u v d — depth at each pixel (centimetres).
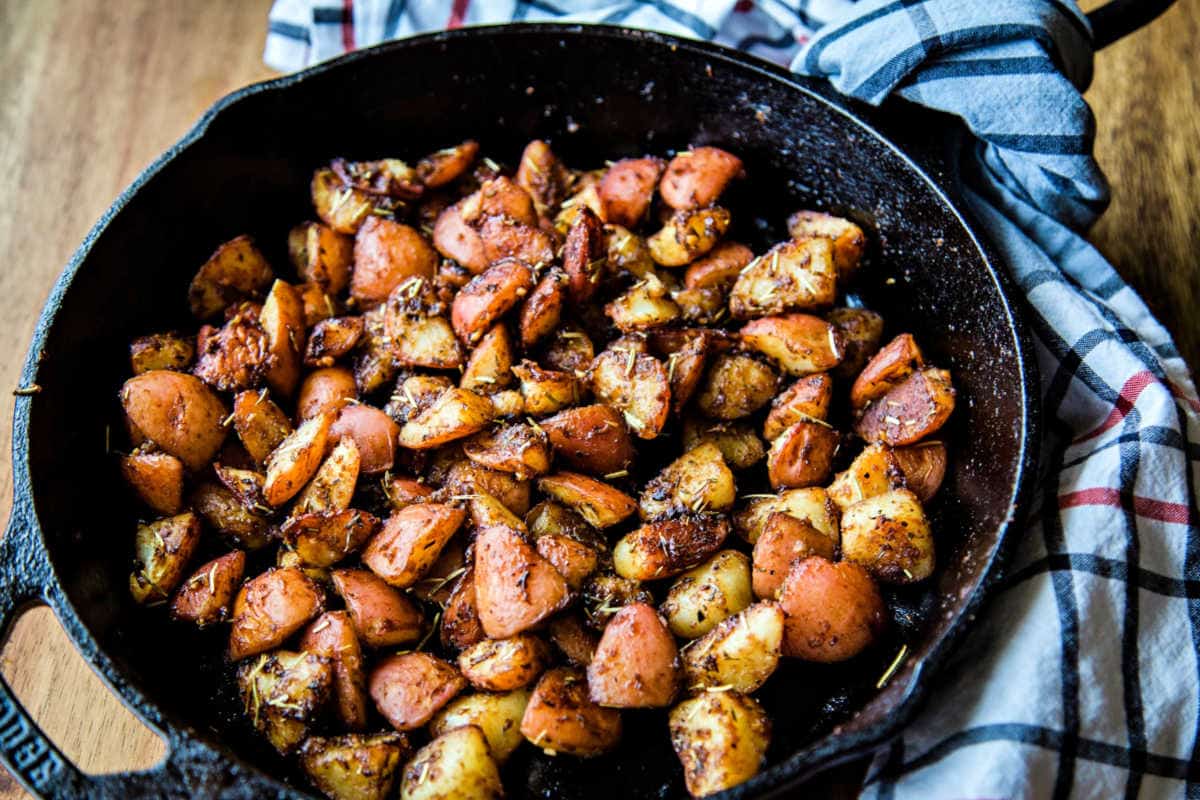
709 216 57
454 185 61
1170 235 61
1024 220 58
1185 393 55
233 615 51
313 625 50
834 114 57
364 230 57
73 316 52
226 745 49
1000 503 50
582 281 55
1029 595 50
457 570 51
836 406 57
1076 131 55
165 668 51
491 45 58
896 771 49
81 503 51
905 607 52
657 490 53
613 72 59
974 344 54
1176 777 48
